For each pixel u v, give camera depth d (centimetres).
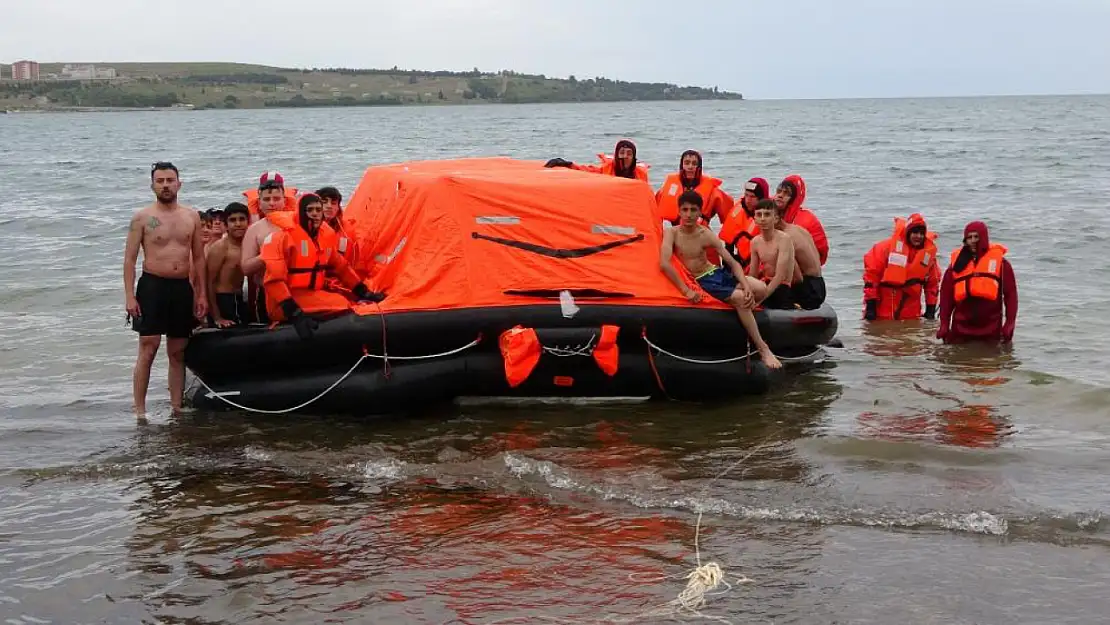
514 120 11588
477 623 531
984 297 1098
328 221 952
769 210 965
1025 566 584
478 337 861
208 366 887
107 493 721
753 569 587
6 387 998
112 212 2527
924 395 927
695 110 17975
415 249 903
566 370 883
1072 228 1991
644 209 934
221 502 700
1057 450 769
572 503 687
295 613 545
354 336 848
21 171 4191
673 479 726
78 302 1396
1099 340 1125
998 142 5594
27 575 593
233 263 907
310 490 720
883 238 1933
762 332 934
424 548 621
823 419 863
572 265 895
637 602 551
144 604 557
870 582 569
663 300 895
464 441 818
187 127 10625
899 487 701
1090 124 8288
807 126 8856
